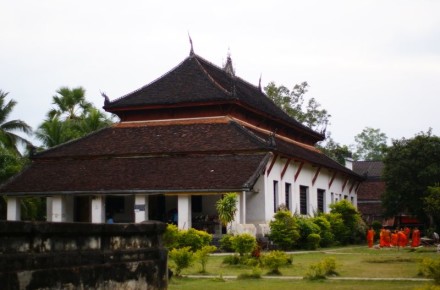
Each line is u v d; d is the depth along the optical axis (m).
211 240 29.92
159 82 42.06
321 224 38.75
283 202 38.94
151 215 39.09
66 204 37.62
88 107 59.06
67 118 58.19
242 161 35.09
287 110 69.06
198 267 24.11
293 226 33.88
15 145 51.16
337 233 41.38
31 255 9.45
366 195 66.00
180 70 42.84
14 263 9.08
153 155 37.38
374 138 121.31
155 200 39.22
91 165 37.88
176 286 18.38
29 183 37.25
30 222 9.42
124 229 12.22
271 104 52.41
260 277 20.86
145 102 40.06
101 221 35.78
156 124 40.25
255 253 25.58
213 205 38.12
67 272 10.20
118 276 11.80
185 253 21.17
